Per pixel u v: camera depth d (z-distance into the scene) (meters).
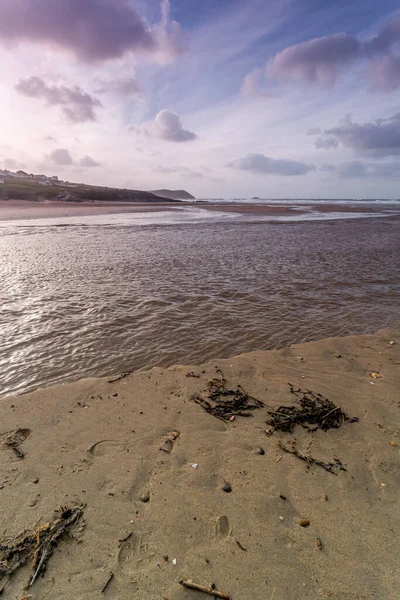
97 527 3.25
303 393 5.74
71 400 5.46
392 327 9.12
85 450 4.31
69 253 18.47
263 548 3.07
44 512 3.40
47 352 7.31
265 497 3.62
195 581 2.79
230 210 65.75
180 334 8.39
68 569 2.88
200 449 4.36
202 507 3.49
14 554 2.99
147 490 3.70
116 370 6.71
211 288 12.30
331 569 2.89
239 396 5.57
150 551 3.04
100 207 67.31
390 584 2.77
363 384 6.05
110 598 2.66
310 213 58.84
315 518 3.38
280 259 17.92
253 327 8.92
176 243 23.09
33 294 11.02
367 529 3.27
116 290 11.73
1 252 18.23
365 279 13.96
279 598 2.67
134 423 4.88
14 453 4.24
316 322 9.37
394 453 4.31
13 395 5.76
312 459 4.20
